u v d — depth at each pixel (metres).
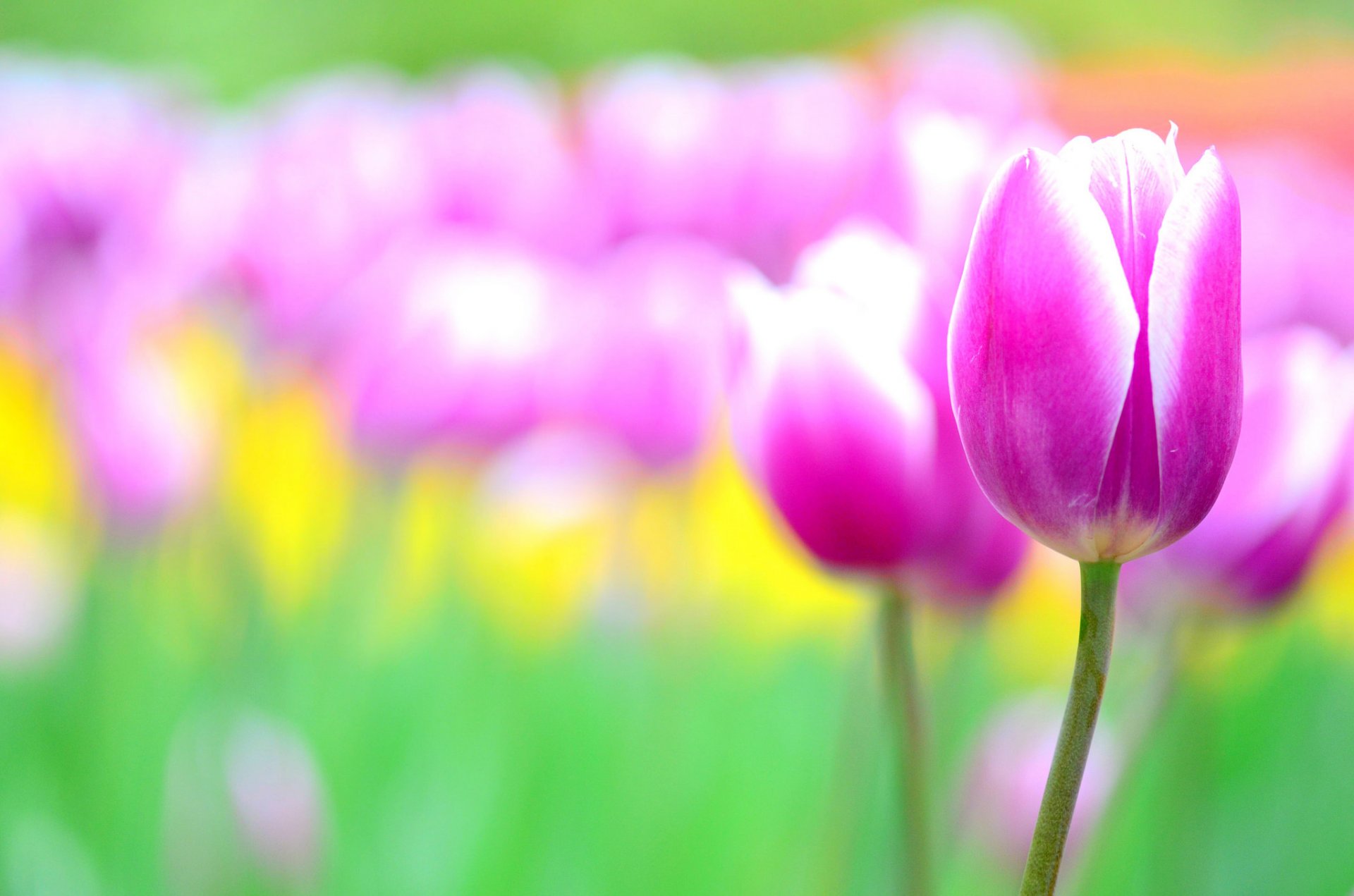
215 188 1.52
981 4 5.23
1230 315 0.71
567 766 1.48
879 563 0.80
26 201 1.63
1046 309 0.70
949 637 1.10
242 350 1.53
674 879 1.37
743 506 1.69
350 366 1.34
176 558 1.63
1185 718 1.12
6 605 1.66
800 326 0.79
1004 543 0.80
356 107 1.79
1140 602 0.88
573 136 2.08
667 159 1.45
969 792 1.08
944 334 0.80
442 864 1.41
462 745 1.52
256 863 1.20
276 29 4.83
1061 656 1.58
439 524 1.69
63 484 1.84
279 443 1.73
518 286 1.33
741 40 5.02
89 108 1.85
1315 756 1.58
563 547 1.64
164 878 1.32
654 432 1.29
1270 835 1.48
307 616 1.63
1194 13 5.39
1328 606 1.64
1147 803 1.31
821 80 1.55
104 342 1.41
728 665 1.64
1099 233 0.70
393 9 4.96
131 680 1.54
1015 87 1.71
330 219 1.44
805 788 1.45
